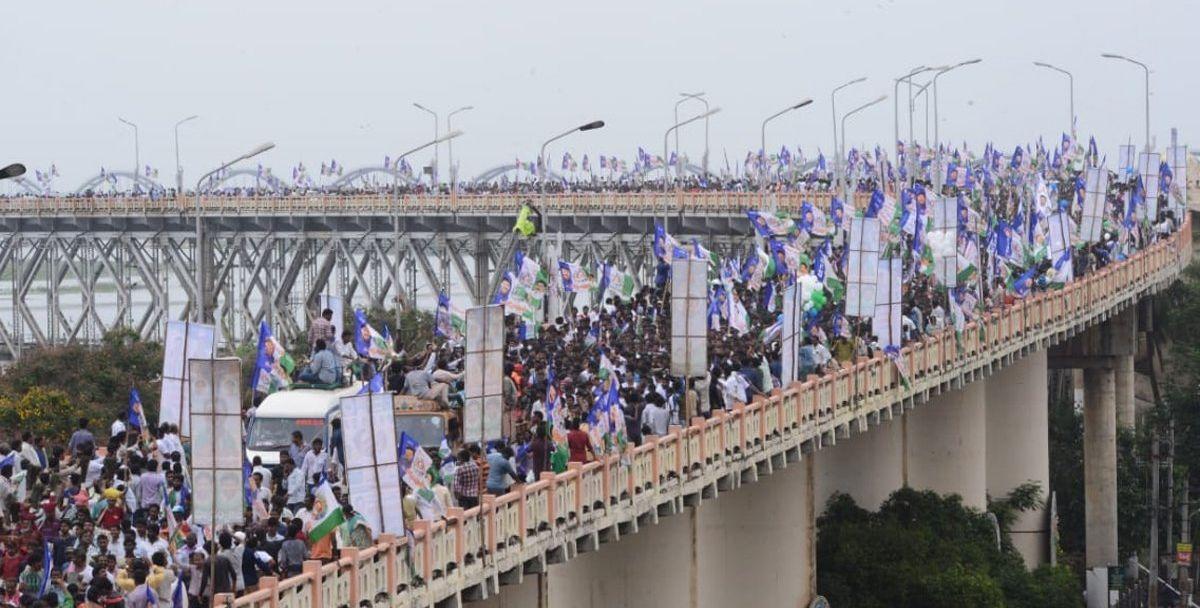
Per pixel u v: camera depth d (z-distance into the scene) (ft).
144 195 587.27
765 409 222.07
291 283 566.77
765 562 274.16
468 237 545.85
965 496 367.66
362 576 136.67
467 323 161.68
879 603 310.45
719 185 533.55
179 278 578.66
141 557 134.62
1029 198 436.35
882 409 268.41
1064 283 363.56
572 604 238.68
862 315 268.21
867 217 275.18
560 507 170.91
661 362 233.96
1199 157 597.11
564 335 259.39
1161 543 447.42
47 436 283.38
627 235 534.78
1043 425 408.87
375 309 441.27
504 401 192.24
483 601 185.47
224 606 123.65
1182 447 462.19
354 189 572.92
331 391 205.05
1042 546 403.13
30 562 138.62
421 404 195.62
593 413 179.83
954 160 539.29
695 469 202.69
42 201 583.17
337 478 160.76
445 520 149.89
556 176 583.17
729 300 266.36
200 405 136.77
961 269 304.71
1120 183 476.54
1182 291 527.81
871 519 338.95
